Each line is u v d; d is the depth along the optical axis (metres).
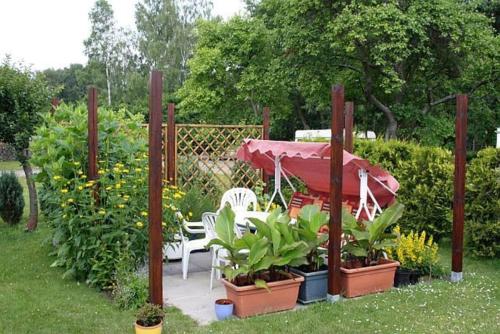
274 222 4.46
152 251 3.97
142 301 4.34
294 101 22.94
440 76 14.09
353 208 5.81
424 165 7.38
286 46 13.76
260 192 7.94
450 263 6.31
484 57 13.26
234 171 8.07
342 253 4.97
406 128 14.82
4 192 8.46
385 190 5.38
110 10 37.69
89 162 5.11
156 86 3.81
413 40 12.41
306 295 4.55
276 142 5.66
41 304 4.45
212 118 22.94
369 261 4.93
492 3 16.22
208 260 6.37
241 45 20.34
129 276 4.55
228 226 4.55
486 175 6.33
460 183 5.23
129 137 5.78
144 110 26.39
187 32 33.25
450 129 14.46
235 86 20.66
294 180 8.35
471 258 6.52
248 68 20.41
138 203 5.00
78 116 5.85
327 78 14.26
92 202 4.90
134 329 3.80
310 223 4.54
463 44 12.27
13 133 7.71
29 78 7.96
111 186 4.89
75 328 3.88
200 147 7.75
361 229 4.93
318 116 26.09
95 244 4.86
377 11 11.77
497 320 4.11
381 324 4.00
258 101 20.84
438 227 7.27
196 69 21.12
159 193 3.93
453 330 3.88
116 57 37.28
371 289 4.84
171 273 5.71
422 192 7.25
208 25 21.75
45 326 3.92
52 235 5.98
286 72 14.35
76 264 5.12
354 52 13.21
